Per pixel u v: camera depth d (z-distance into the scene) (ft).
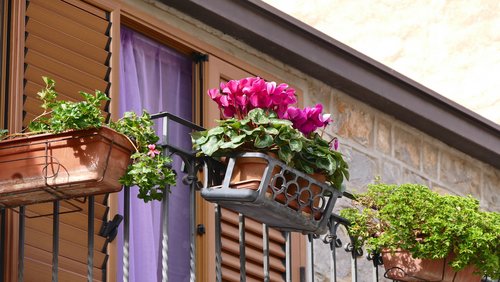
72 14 27.22
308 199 23.61
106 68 27.55
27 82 25.99
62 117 21.54
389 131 35.22
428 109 35.37
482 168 38.40
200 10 29.78
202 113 29.71
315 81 33.22
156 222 28.22
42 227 25.44
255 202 22.57
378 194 27.94
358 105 34.35
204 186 23.29
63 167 21.49
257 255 30.17
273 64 32.04
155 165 22.09
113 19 27.96
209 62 30.07
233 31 30.71
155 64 29.25
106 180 21.53
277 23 31.32
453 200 27.86
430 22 42.37
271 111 23.40
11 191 21.72
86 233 26.20
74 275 25.79
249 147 22.97
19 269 22.66
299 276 31.17
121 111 28.19
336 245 27.27
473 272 28.02
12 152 21.79
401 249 27.55
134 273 27.45
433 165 36.55
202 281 28.60
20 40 26.04
